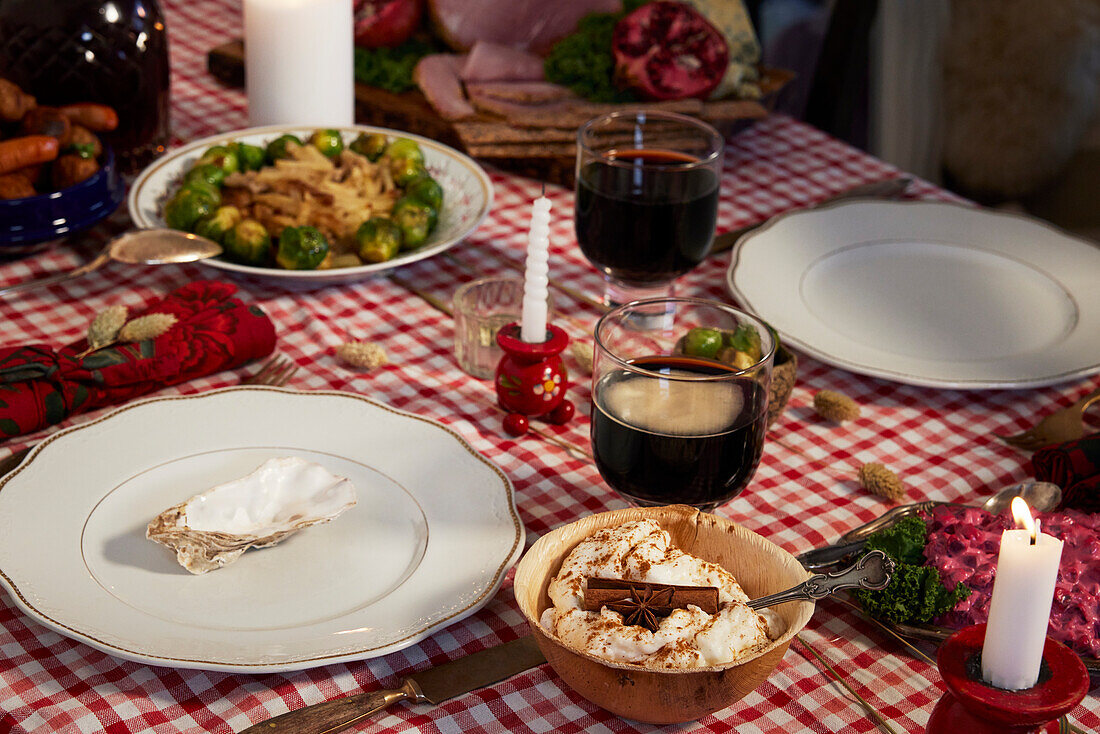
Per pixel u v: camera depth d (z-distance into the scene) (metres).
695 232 1.42
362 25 2.01
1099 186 3.14
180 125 2.02
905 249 1.67
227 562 0.98
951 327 1.48
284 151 1.67
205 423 1.17
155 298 1.49
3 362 1.19
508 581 1.04
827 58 3.22
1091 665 0.91
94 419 1.18
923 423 1.34
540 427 1.29
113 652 0.86
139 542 1.01
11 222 1.48
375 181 1.66
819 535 1.12
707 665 0.82
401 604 0.95
